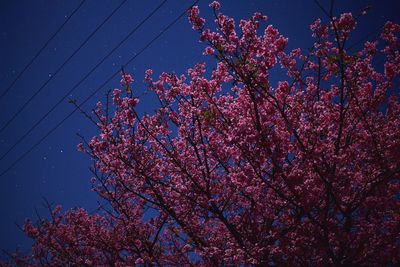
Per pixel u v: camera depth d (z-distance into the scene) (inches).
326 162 324.2
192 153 428.1
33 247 591.5
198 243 391.2
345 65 295.4
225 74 363.3
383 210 359.6
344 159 327.6
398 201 356.8
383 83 369.7
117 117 435.2
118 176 445.7
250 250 339.9
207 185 383.6
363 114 319.9
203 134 404.8
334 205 336.8
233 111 348.8
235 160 373.1
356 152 359.9
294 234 346.9
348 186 344.2
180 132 398.6
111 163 448.8
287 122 303.0
